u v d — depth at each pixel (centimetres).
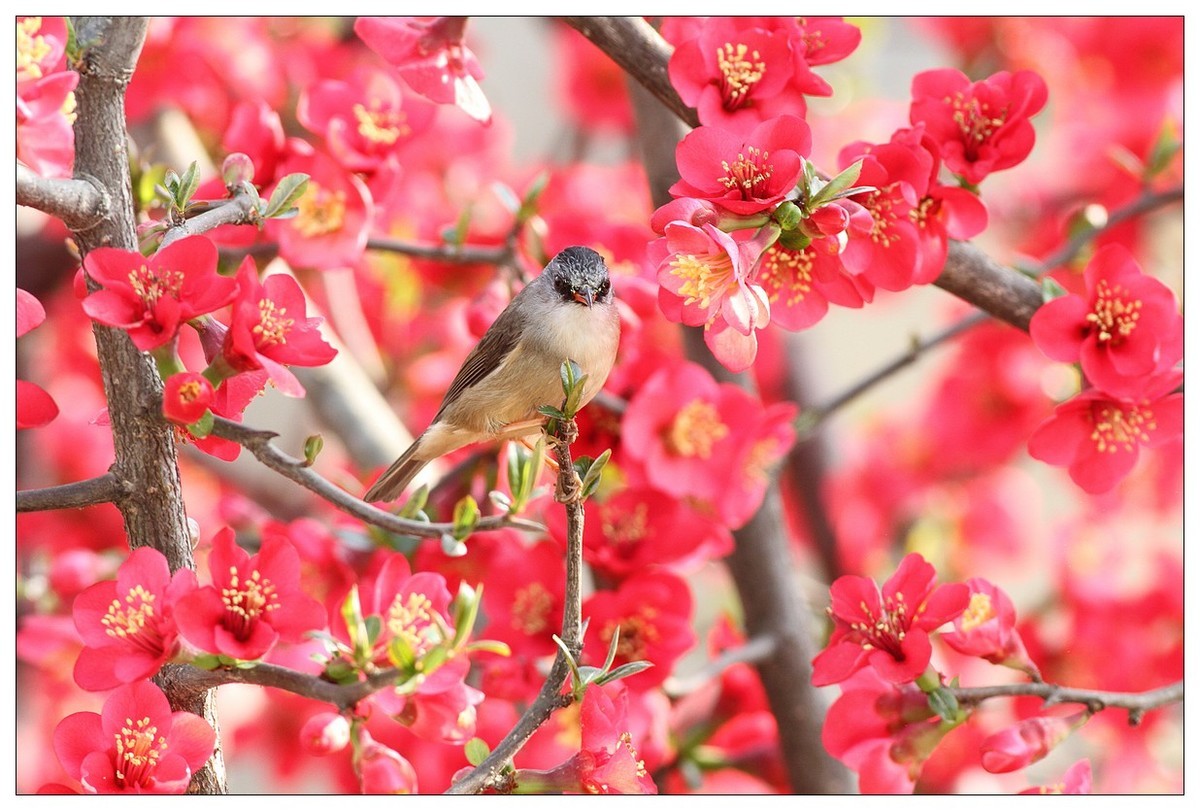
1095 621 986
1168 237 1102
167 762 485
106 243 505
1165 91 1100
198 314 478
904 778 583
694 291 475
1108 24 1109
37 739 952
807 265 561
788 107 587
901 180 570
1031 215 1176
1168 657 977
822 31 616
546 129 1325
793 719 845
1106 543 1040
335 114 741
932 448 1188
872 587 563
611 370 785
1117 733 962
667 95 633
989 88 614
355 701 485
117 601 492
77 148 506
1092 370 614
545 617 721
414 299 1034
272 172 729
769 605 855
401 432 1016
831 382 1428
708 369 859
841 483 1223
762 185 507
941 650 1001
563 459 504
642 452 746
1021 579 1127
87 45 503
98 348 511
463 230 810
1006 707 991
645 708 762
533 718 509
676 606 714
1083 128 1130
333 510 1105
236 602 489
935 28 1157
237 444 531
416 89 636
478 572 754
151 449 512
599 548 740
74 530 1048
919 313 1410
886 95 1209
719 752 877
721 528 771
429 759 819
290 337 508
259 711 949
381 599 558
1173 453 1070
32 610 848
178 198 526
